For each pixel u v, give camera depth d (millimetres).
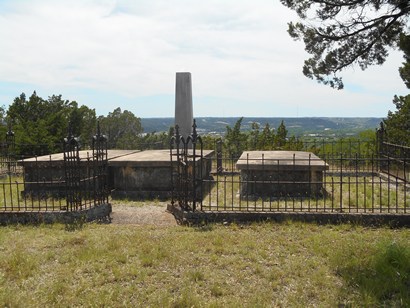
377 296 5117
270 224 8422
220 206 9492
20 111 25312
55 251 6980
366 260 6191
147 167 12195
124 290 5406
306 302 5094
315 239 7395
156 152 15445
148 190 12195
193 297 5121
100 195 9867
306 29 11688
